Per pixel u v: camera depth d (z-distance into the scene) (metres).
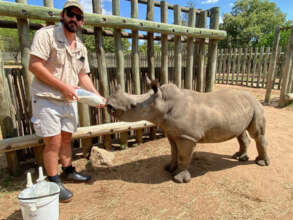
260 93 11.20
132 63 4.51
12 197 2.95
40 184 2.36
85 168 3.74
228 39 34.50
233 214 2.51
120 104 2.75
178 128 2.95
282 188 2.98
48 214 2.16
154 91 2.83
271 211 2.55
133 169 3.67
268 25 34.69
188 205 2.68
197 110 2.96
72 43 2.74
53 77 2.49
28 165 3.77
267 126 5.85
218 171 3.46
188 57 5.17
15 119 3.71
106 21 3.81
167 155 4.18
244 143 3.72
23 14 3.12
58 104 2.72
